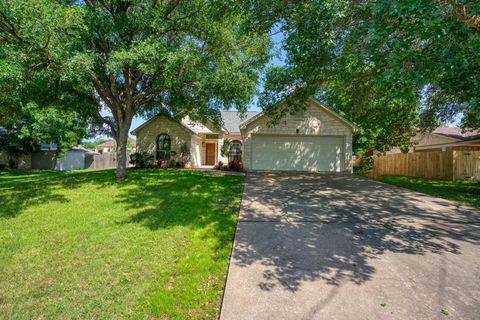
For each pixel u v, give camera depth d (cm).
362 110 1109
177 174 1180
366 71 641
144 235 407
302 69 767
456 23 321
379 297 241
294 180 988
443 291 252
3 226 459
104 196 703
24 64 654
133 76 1016
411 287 259
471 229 435
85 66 665
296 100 1008
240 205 586
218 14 691
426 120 1016
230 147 1973
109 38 820
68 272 300
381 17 383
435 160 1234
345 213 527
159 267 307
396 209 563
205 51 972
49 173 1628
